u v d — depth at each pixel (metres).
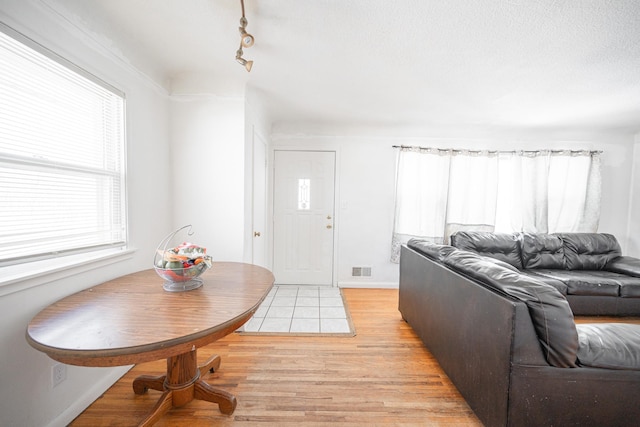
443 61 1.96
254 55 1.93
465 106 2.84
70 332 0.95
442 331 1.75
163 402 1.35
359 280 3.73
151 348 0.89
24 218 1.19
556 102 2.66
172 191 2.32
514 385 1.13
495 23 1.53
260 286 1.48
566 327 1.10
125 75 1.75
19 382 1.14
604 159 3.65
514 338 1.12
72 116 1.41
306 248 3.71
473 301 1.39
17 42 1.12
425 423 1.39
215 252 2.36
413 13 1.46
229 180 2.33
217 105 2.29
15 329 1.12
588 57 1.85
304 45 1.79
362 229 3.71
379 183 3.67
